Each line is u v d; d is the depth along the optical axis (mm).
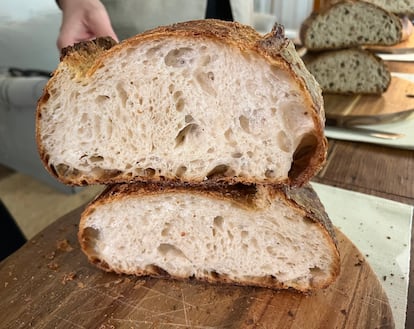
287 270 286
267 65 242
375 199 397
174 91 261
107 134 275
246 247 290
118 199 292
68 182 292
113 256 305
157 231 298
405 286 307
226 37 246
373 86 596
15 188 835
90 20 471
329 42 658
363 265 303
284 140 259
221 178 272
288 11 1368
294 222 276
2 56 882
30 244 337
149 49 256
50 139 279
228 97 255
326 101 586
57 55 933
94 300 286
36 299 287
